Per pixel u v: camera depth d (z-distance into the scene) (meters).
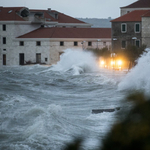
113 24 198.88
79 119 42.69
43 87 83.88
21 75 122.12
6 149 31.03
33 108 45.06
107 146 6.79
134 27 194.50
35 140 32.88
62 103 59.09
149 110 7.02
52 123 38.69
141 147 6.55
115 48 199.00
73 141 7.59
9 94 70.31
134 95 7.59
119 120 7.27
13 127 39.25
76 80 100.56
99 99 62.16
